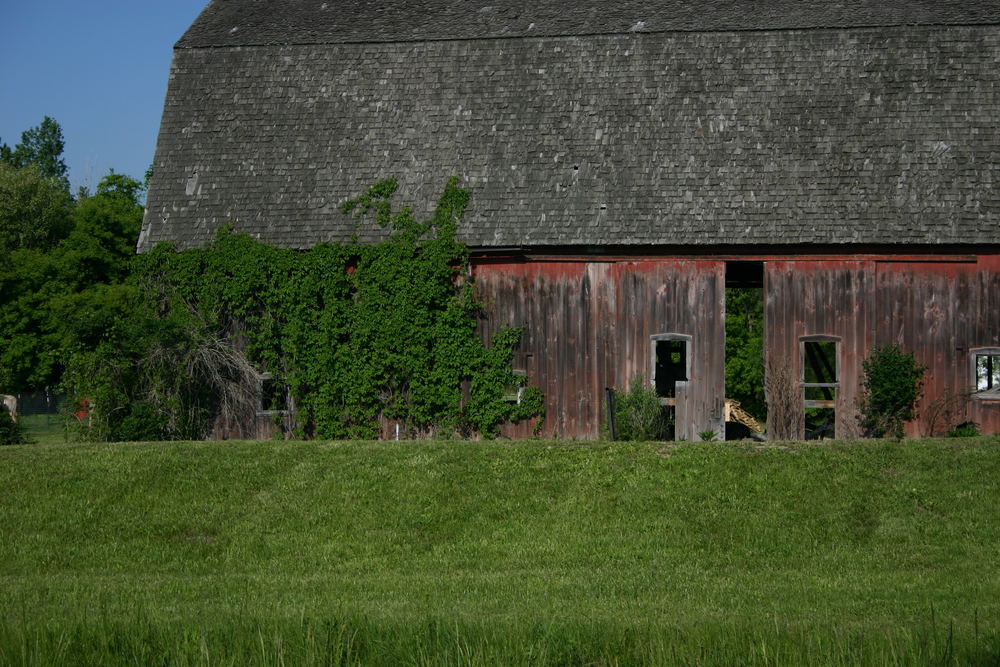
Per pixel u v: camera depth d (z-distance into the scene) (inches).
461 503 713.0
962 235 917.8
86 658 407.2
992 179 935.7
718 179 964.0
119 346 975.6
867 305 942.4
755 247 949.8
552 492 725.9
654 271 967.0
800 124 978.1
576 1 1125.1
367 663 404.5
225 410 1000.2
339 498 727.1
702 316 959.6
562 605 503.2
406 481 746.2
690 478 733.9
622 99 1015.0
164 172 1050.1
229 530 690.2
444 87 1050.1
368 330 978.1
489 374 971.9
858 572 590.2
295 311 987.9
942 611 484.7
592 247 965.2
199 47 1106.7
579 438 966.4
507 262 982.4
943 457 754.2
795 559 624.7
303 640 411.5
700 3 1095.6
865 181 946.7
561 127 1010.1
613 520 685.3
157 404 971.3
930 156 949.8
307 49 1091.9
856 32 1011.9
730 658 396.5
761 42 1021.8
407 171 1011.3
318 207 1008.9
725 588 548.1
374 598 530.0
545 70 1043.3
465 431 977.5
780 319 951.0
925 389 935.7
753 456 765.9
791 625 432.8
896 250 935.7
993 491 702.5
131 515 712.4
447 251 971.3
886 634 414.0
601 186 976.3
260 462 787.4
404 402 981.2
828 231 931.3
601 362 970.1
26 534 689.6
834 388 946.1
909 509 686.5
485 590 546.6
